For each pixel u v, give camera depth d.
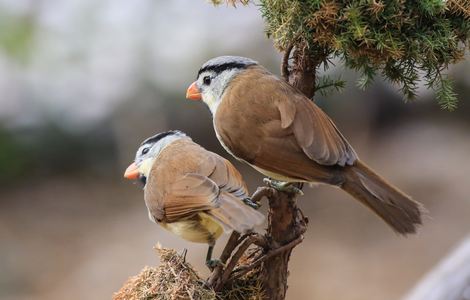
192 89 6.50
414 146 15.75
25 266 14.02
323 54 5.50
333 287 13.02
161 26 14.62
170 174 5.84
